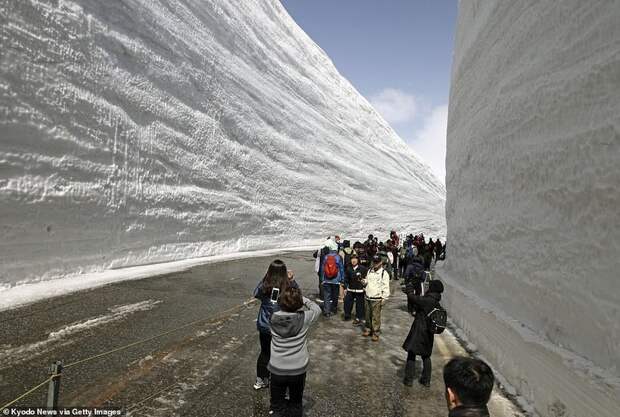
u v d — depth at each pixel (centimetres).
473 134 788
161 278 948
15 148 766
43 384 363
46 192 824
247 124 2180
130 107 1194
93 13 1102
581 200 356
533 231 450
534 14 503
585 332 335
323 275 804
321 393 421
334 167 3206
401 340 652
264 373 404
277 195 2306
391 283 1345
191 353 487
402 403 410
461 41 1039
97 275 913
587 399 299
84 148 956
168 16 1698
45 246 813
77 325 538
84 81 1002
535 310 432
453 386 191
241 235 1825
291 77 3494
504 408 396
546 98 440
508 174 549
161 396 371
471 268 712
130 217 1105
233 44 2517
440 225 3884
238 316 674
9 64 775
